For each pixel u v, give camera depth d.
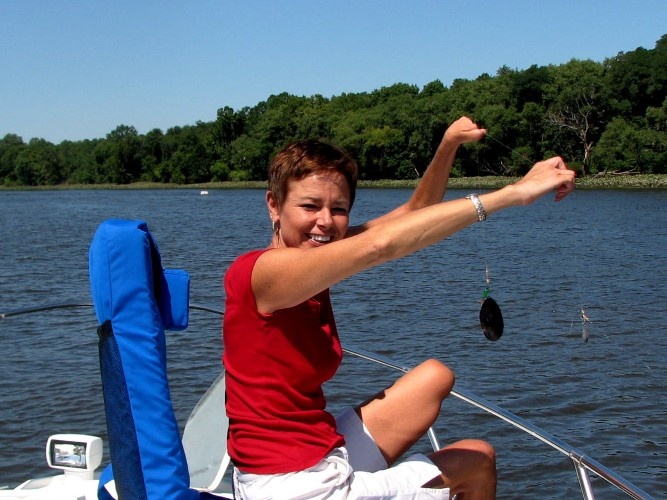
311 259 2.15
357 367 9.45
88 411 7.86
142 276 2.29
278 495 2.22
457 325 12.77
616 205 40.69
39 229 38.56
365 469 2.52
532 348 11.23
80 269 20.91
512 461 7.02
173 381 8.63
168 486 2.22
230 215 48.06
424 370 2.65
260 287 2.23
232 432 2.36
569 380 9.62
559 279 17.84
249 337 2.29
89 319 12.47
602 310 14.01
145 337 2.27
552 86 48.75
